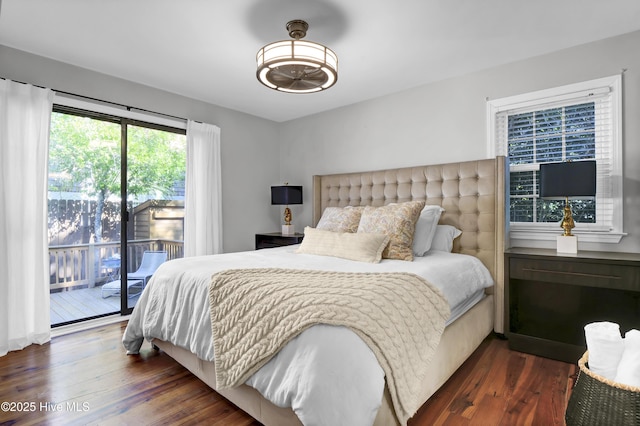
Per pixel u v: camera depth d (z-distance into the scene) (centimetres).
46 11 216
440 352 181
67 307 307
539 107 287
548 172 246
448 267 229
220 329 165
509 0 208
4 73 259
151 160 359
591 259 220
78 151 309
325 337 128
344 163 413
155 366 224
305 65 214
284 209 484
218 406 177
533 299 266
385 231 262
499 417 165
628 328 235
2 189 246
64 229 303
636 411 118
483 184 289
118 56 280
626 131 248
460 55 281
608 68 254
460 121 322
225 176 418
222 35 247
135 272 345
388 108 373
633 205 246
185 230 365
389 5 212
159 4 209
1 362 230
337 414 116
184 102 376
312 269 210
